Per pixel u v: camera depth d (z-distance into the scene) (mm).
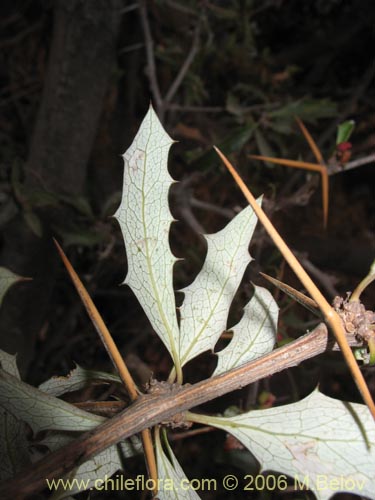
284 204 146
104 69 162
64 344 202
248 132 158
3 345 147
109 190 209
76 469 55
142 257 58
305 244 203
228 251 60
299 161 140
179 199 178
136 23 228
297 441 51
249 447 51
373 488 48
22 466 52
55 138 161
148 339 206
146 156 58
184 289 59
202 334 57
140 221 58
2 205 156
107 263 191
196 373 186
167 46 228
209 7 199
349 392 185
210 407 157
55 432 61
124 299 215
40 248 158
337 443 51
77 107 160
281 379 151
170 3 194
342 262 203
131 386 53
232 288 59
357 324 50
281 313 132
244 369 52
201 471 162
